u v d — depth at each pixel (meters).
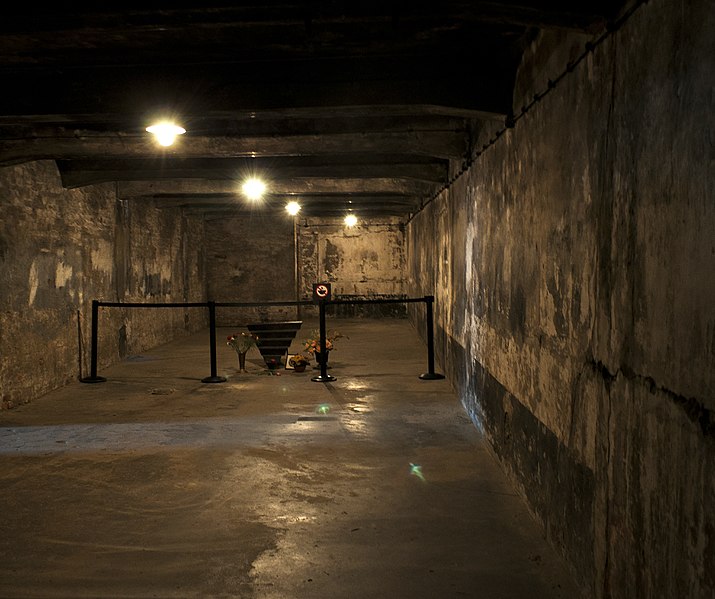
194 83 3.83
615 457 2.12
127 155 5.51
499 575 2.70
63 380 7.02
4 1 2.64
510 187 3.74
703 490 1.51
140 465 4.23
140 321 9.76
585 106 2.41
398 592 2.58
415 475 3.99
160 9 2.60
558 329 2.77
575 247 2.53
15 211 5.96
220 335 12.50
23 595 2.59
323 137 5.38
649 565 1.83
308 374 7.74
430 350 7.34
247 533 3.17
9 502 3.60
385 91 3.77
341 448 4.58
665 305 1.73
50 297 6.71
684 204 1.62
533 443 3.24
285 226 14.62
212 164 6.93
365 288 15.10
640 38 1.91
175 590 2.62
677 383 1.65
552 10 2.19
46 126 5.25
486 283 4.58
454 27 3.14
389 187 8.94
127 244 9.13
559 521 2.80
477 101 3.74
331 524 3.26
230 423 5.34
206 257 14.39
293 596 2.56
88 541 3.09
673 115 1.68
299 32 3.12
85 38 2.96
